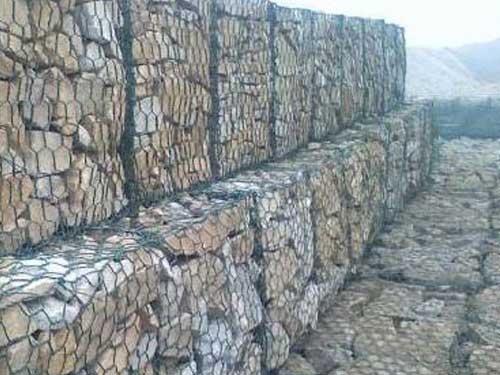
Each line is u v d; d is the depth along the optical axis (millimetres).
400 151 6305
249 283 2863
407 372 3238
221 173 3264
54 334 1634
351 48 5719
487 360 3369
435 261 4867
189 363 2303
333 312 3934
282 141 4125
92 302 1773
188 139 2910
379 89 6867
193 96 2922
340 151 4484
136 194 2496
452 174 8008
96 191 2258
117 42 2348
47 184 2016
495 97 12203
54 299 1686
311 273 3678
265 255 3027
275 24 3908
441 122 10680
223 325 2562
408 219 6047
